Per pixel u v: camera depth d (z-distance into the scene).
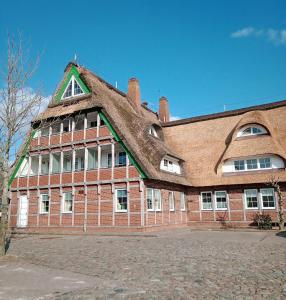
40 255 13.43
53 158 28.17
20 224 28.48
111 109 26.34
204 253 13.16
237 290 7.36
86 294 7.15
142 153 24.94
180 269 9.86
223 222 28.72
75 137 26.86
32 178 28.58
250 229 26.28
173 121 35.78
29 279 8.71
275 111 30.61
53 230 26.39
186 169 30.98
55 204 26.86
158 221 24.92
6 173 13.53
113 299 6.74
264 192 27.45
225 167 29.58
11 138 13.69
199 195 30.23
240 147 28.64
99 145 25.48
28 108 14.17
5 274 9.41
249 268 9.86
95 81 28.91
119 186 24.00
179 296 6.91
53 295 7.09
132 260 11.68
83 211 25.25
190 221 30.19
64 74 29.61
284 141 27.97
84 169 25.84
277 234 21.73
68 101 28.12
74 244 17.42
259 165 28.22
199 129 33.72
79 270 9.97
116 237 21.08
